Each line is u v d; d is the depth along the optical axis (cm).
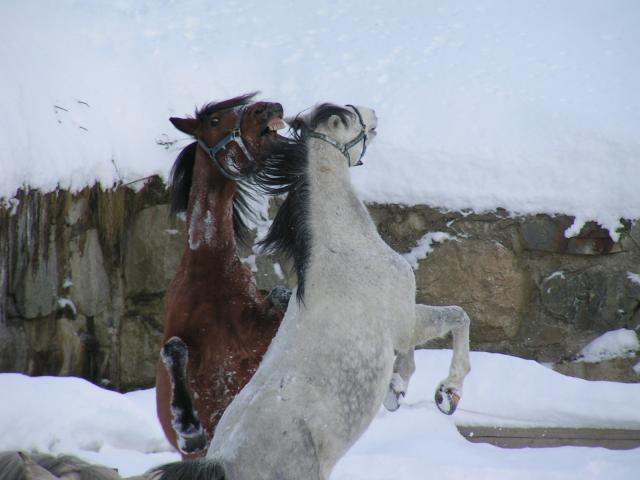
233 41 2061
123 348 1644
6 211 1551
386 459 1240
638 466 1263
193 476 771
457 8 2280
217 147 1034
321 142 983
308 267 916
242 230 1112
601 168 1702
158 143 1719
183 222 1670
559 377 1526
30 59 1792
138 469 1217
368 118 1024
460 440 1406
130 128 1727
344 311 891
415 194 1692
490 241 1677
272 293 1038
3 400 1326
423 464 1228
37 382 1380
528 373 1526
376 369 891
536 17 2223
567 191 1686
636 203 1670
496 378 1516
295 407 831
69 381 1396
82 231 1619
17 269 1562
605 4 2275
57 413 1316
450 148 1731
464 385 1506
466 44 2083
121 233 1653
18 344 1561
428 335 1005
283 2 2297
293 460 814
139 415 1363
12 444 1270
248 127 1029
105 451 1286
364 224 972
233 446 805
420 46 2077
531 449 1392
